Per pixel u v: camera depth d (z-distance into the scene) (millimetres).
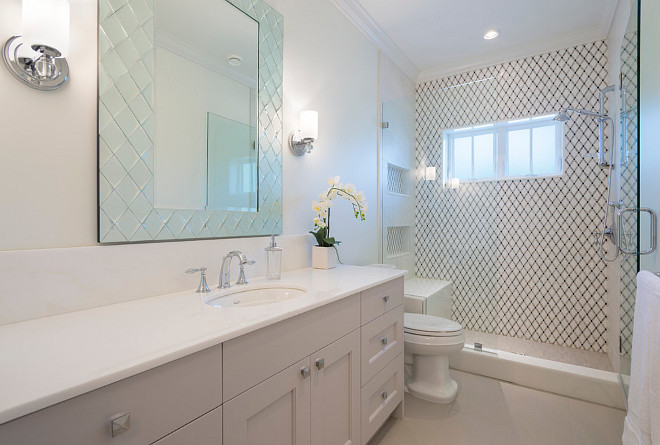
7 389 530
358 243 2430
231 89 1462
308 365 1094
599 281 2570
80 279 970
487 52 2902
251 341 889
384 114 2752
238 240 1481
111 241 1040
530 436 1682
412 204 2982
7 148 846
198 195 1322
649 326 1056
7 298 838
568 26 2512
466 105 2828
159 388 680
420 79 3301
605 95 2326
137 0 1119
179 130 1252
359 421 1375
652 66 1541
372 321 1490
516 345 2713
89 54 1001
